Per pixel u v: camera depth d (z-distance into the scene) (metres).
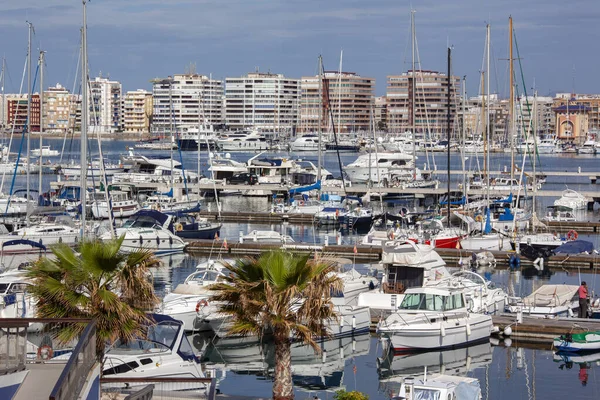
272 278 27.53
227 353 43.34
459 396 30.73
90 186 116.62
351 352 43.97
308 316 27.78
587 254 71.88
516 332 45.94
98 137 65.50
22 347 19.31
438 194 120.75
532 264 71.00
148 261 27.50
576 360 42.53
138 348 32.03
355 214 95.38
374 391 37.44
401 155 145.38
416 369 40.88
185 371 31.98
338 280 28.62
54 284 26.22
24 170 150.88
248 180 135.00
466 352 43.84
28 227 71.88
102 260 26.61
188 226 82.12
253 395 36.16
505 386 38.22
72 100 134.00
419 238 75.06
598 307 49.59
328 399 36.00
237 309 28.27
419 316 43.88
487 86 94.06
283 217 100.81
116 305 26.12
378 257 73.75
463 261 69.88
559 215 94.75
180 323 33.44
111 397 26.17
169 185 121.88
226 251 75.94
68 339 22.67
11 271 47.38
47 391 19.02
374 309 48.28
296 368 41.06
